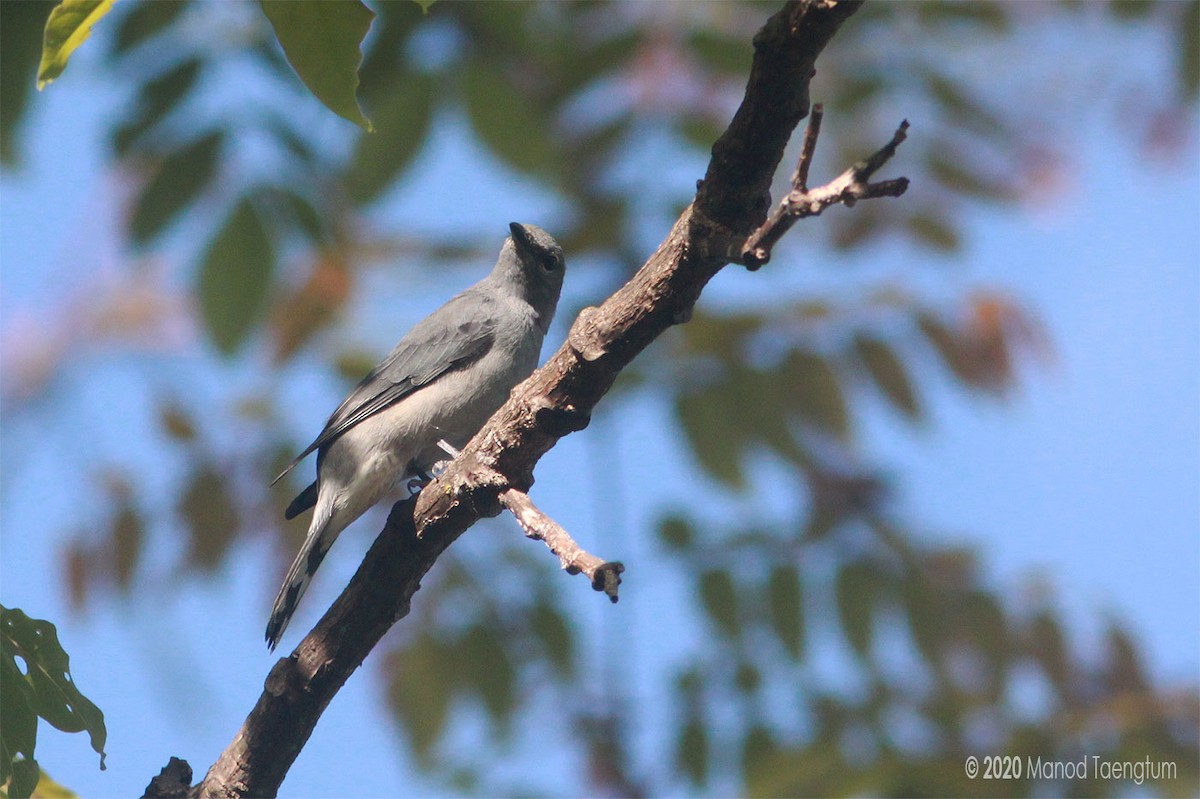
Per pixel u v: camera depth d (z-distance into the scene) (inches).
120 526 457.1
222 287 383.2
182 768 302.0
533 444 284.2
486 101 413.4
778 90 226.7
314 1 206.7
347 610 297.7
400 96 408.8
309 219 391.5
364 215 417.1
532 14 441.1
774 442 449.7
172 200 380.5
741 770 446.0
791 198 225.5
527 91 437.7
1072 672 439.5
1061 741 404.8
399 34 413.4
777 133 232.7
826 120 496.7
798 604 457.1
